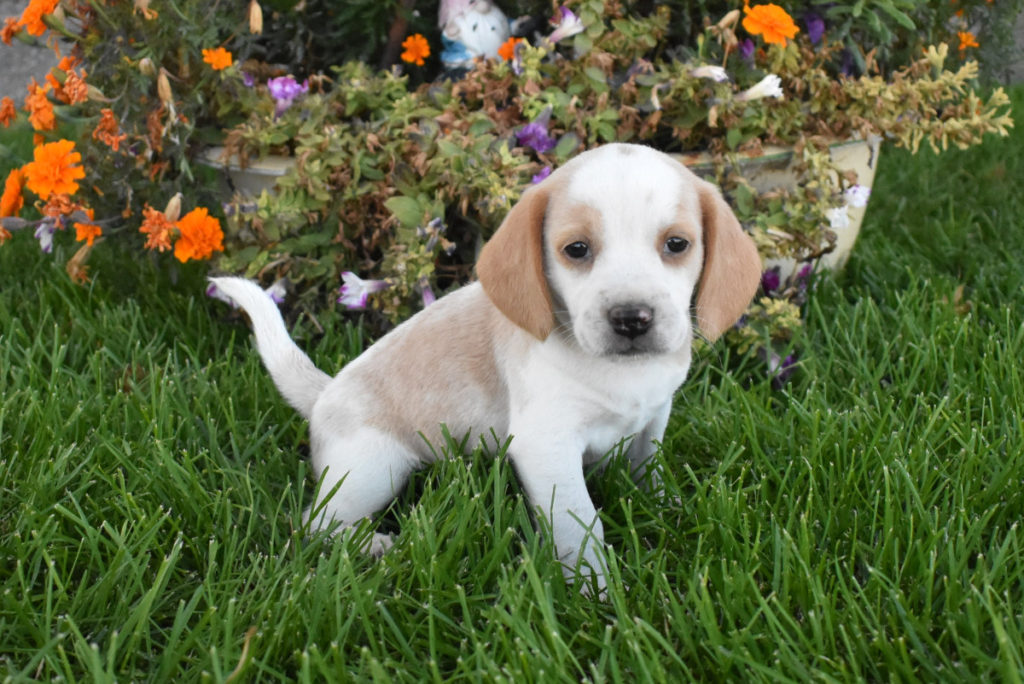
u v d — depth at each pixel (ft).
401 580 2.57
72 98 3.45
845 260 3.92
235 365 3.40
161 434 3.00
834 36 3.60
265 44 3.97
